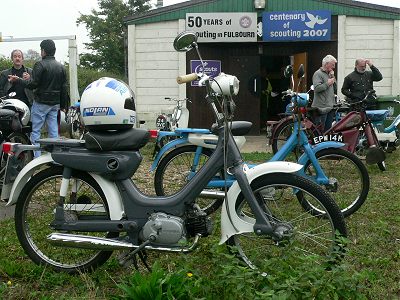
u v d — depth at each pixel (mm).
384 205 6461
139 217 4031
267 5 14727
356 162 5988
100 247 3953
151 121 15336
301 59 15219
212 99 4082
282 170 3951
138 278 3529
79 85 21359
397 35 14539
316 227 4004
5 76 8969
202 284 3459
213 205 5648
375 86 14773
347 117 7652
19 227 4301
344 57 14820
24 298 3838
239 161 4016
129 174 4062
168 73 15219
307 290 3248
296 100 5875
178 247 3916
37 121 8234
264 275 3391
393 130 10336
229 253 3924
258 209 3889
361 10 14586
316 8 14680
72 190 4184
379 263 4383
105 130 4074
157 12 14961
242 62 15578
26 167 4199
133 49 15195
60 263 4293
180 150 6219
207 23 14789
